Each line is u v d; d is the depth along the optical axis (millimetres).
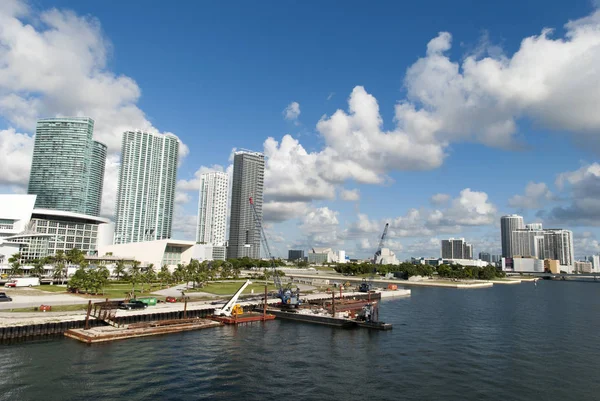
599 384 80688
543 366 92500
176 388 73500
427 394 74375
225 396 70750
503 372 87750
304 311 158125
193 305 151000
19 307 123188
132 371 81000
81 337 101688
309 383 78812
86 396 67938
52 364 82812
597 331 135875
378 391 75375
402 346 110688
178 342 106062
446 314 173125
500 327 142000
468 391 76188
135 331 109375
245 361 92000
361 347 108938
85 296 157625
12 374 76375
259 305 167625
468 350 106688
